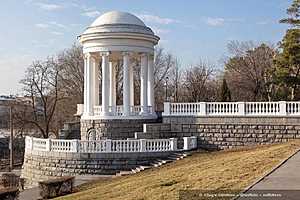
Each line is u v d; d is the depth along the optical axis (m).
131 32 36.34
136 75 63.53
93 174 29.27
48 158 30.61
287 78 44.38
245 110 31.89
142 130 36.34
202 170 17.55
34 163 31.59
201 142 33.16
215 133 32.72
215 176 15.08
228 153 26.38
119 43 36.47
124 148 29.42
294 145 22.58
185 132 33.75
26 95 61.31
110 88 41.12
